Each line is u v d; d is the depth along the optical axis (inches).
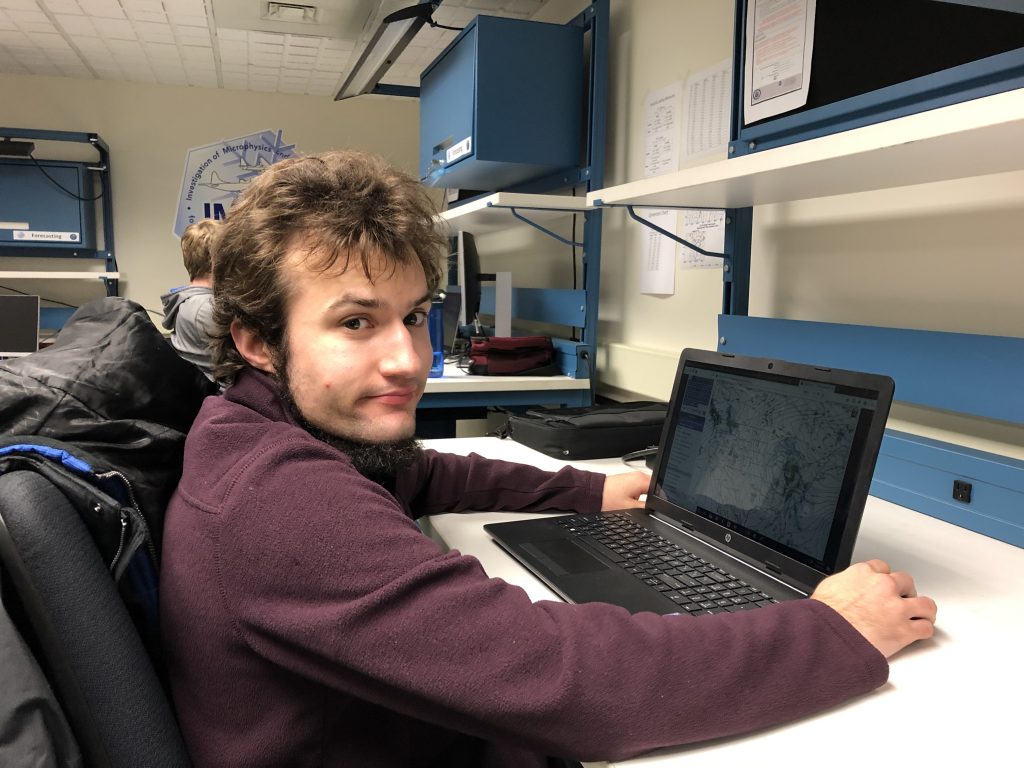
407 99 200.2
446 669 20.9
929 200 53.5
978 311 50.0
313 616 21.2
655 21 94.0
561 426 61.2
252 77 177.2
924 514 46.2
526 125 101.5
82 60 163.6
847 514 31.0
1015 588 34.6
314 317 26.0
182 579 23.2
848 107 52.7
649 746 21.8
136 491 24.4
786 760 22.1
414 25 97.1
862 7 51.6
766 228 70.9
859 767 21.7
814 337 56.2
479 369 98.0
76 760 19.8
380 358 26.5
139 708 21.6
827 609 26.3
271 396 27.4
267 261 26.2
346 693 23.0
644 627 23.8
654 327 96.4
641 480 47.1
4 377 24.7
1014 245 47.5
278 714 23.2
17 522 20.7
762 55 61.7
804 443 34.5
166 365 28.1
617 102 104.2
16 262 178.9
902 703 24.9
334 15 105.7
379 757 24.8
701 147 85.5
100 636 21.3
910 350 48.4
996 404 43.1
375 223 25.6
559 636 22.5
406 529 23.6
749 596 32.0
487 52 98.5
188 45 152.7
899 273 56.4
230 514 22.3
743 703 22.7
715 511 38.8
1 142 164.6
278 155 193.0
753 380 39.1
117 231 184.1
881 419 30.9
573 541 39.1
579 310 101.0
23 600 20.6
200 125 186.9
